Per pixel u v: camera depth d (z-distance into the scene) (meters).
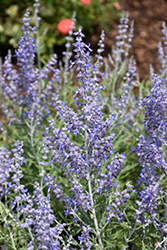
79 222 2.69
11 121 3.43
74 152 2.14
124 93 3.42
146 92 4.17
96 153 2.22
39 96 3.64
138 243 2.57
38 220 2.00
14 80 3.23
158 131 2.25
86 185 2.60
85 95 2.22
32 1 6.69
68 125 2.16
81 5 6.72
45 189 3.26
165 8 8.25
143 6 8.25
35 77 3.16
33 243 2.28
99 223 2.49
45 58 6.21
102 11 7.28
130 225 2.41
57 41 6.40
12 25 6.52
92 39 7.01
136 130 3.67
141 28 7.47
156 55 6.60
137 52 6.69
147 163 2.21
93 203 2.41
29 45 2.92
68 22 5.47
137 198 3.04
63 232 3.01
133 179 3.52
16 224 2.52
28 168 3.42
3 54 6.61
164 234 2.49
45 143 2.27
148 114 2.26
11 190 3.45
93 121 2.16
